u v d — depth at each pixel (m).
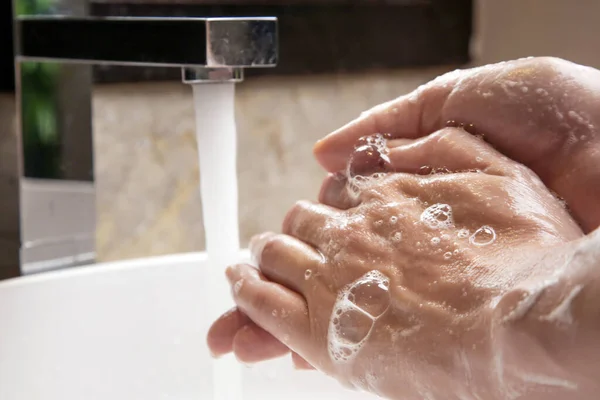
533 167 0.43
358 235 0.42
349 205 0.44
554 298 0.34
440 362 0.38
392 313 0.39
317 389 0.57
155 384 0.57
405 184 0.42
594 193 0.41
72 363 0.55
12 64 0.57
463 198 0.41
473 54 0.90
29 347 0.54
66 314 0.55
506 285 0.37
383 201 0.42
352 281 0.41
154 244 0.78
